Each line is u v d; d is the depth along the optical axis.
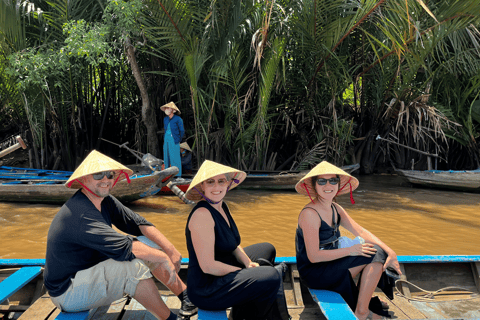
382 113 11.30
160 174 6.81
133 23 8.59
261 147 10.47
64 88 10.48
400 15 8.06
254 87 9.93
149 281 2.60
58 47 9.43
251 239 5.43
